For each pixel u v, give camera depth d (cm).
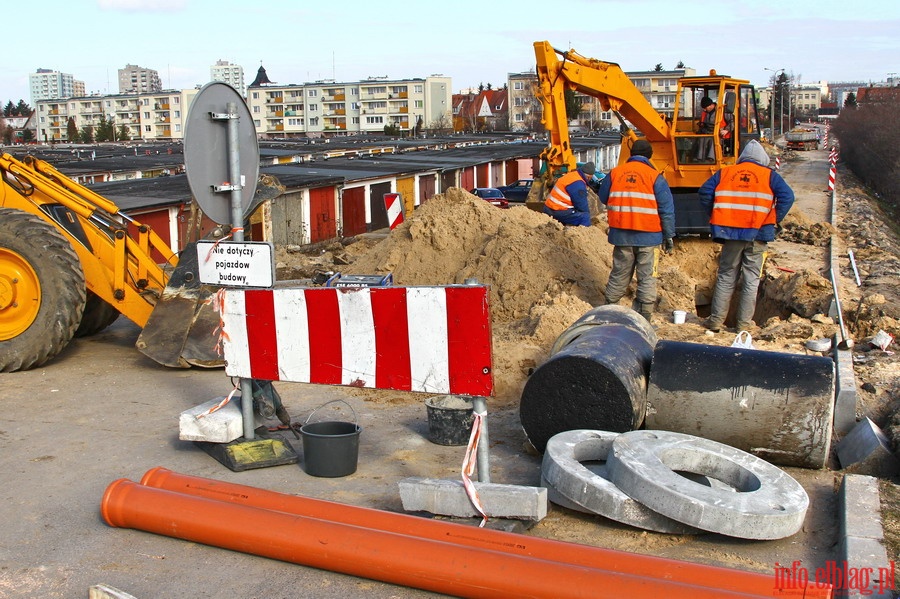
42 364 880
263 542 469
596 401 600
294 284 1299
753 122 1928
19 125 18000
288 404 772
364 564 444
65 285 852
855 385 737
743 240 989
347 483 590
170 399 784
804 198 3319
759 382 591
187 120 576
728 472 543
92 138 12781
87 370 880
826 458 593
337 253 2050
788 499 494
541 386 613
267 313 590
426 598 436
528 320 921
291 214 2686
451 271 1174
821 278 1188
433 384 534
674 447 545
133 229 1744
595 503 508
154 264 940
